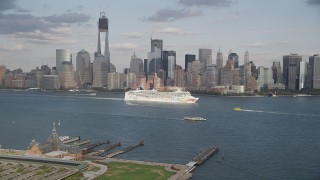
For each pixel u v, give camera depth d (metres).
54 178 196.38
